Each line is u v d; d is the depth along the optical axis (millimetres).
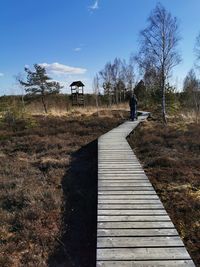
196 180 9766
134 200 7102
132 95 24859
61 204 8438
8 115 24469
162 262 4590
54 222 7418
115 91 60125
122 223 5895
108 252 4871
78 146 16625
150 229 5633
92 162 13133
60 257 6000
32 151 15961
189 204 7754
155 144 15609
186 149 14453
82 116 29344
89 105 47000
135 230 5602
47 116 28844
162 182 9664
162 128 20422
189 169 10961
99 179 8750
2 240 6684
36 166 12836
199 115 28594
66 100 46000
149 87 39781
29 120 23719
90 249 6246
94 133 20812
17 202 8766
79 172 11672
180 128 20188
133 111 24625
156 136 17516
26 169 12242
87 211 7992
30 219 7594
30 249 6316
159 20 26016
